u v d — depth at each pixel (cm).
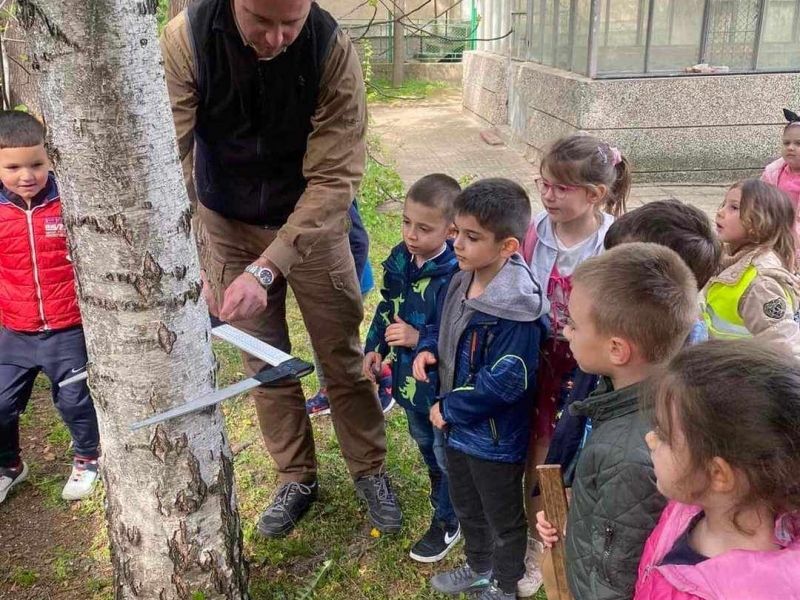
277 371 186
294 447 280
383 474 286
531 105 956
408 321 248
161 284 183
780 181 423
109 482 204
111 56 165
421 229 233
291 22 203
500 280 208
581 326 160
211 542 208
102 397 194
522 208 207
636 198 742
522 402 215
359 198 662
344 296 259
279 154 240
